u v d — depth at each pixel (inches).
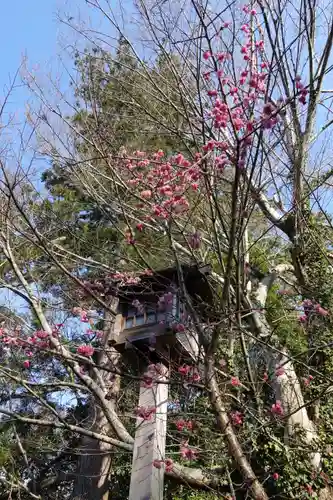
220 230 195.3
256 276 231.5
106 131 209.2
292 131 188.7
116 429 181.6
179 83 179.2
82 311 208.2
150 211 170.7
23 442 279.1
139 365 147.8
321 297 203.9
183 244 211.2
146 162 175.0
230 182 150.3
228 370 181.8
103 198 215.3
